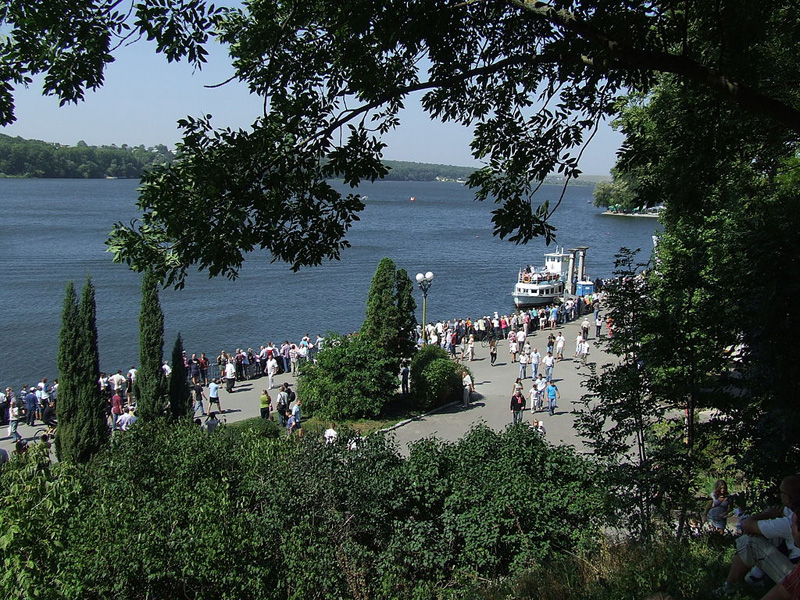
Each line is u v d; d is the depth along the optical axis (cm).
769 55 1138
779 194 1270
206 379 3609
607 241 13438
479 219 19038
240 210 888
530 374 3628
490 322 4662
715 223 1188
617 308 1234
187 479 1399
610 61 898
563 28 905
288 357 3862
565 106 1097
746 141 1141
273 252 973
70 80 901
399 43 952
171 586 1241
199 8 913
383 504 1364
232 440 1549
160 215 885
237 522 1262
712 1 925
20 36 895
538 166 1109
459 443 1460
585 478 1348
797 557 713
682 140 1104
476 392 3275
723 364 1114
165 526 1238
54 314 6109
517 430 1432
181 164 906
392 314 2923
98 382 2216
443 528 1366
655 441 1215
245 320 6150
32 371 4488
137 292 7219
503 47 1084
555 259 6500
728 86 795
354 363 2831
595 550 1173
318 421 2836
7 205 18475
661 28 899
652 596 818
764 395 984
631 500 1177
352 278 8556
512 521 1306
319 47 1027
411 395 3014
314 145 956
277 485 1331
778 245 954
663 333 1152
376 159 1006
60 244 10575
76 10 874
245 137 911
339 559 1266
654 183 1153
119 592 1160
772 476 961
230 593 1225
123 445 1462
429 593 1260
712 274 1134
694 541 1070
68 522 1221
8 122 905
